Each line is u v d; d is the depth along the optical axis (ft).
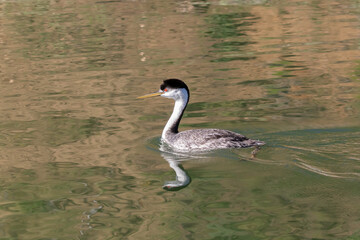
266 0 130.52
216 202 33.01
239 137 42.75
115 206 32.86
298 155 40.19
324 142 43.06
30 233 29.48
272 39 90.89
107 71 72.23
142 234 29.09
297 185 35.04
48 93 62.13
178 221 30.58
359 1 125.70
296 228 29.35
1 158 41.88
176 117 46.11
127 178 37.42
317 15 110.73
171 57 79.92
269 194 33.88
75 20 112.57
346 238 28.14
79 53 84.17
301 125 47.93
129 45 89.20
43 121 51.67
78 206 32.96
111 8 125.59
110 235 29.07
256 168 38.14
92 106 56.54
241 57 78.69
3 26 108.68
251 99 57.77
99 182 36.76
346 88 61.36
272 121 49.65
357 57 76.38
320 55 78.43
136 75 69.56
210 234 28.91
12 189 35.81
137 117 52.80
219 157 40.78
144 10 121.90
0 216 31.78
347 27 97.40
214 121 50.34
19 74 72.02
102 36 96.73
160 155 42.04
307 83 64.23
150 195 34.45
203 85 64.03
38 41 94.12
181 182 36.35
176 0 133.80
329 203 32.30
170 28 101.55
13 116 53.57
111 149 43.57
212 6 124.98
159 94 46.57
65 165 40.11
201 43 89.20
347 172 36.68
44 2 137.28
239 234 28.81
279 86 62.95
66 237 28.94
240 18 110.11
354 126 47.06
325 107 54.03
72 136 47.14
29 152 43.19
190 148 42.86
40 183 36.78
